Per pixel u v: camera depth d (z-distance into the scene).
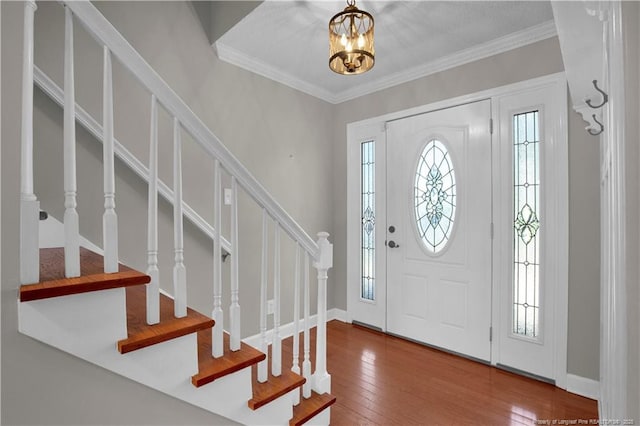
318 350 1.91
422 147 2.96
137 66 1.16
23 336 0.94
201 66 2.48
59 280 1.02
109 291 1.07
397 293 3.12
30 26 0.95
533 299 2.37
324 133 3.52
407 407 1.99
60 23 1.86
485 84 2.58
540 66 2.31
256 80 2.87
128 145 2.09
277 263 1.67
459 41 2.50
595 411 1.94
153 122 1.20
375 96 3.29
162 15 2.28
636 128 0.59
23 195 0.95
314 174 3.41
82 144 1.87
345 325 3.44
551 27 2.24
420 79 2.97
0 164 0.91
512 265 2.46
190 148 2.40
